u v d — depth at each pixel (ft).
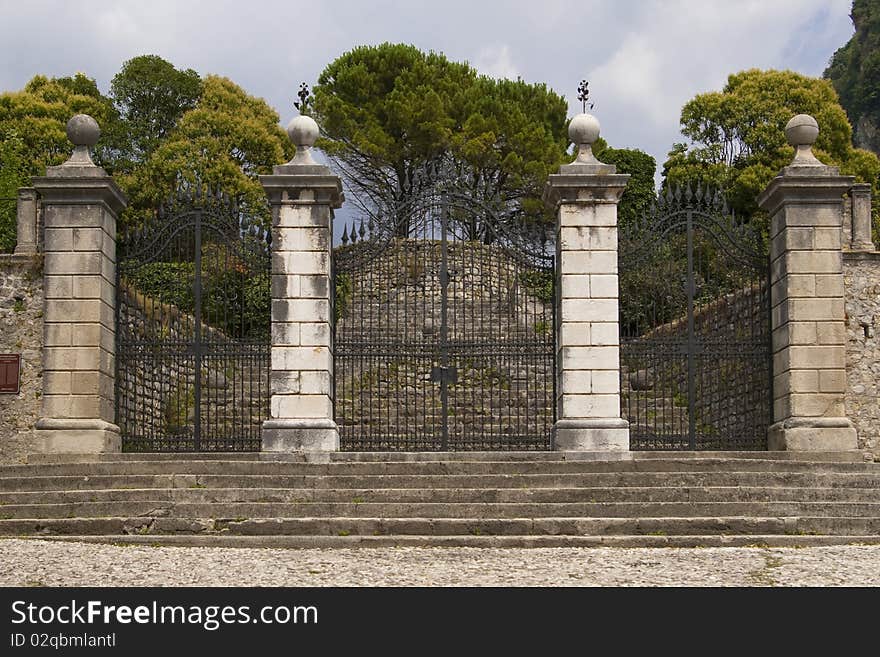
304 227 61.62
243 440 63.16
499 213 65.36
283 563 42.27
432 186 66.08
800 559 42.68
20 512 50.08
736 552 44.68
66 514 50.08
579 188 61.87
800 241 63.31
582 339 60.95
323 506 49.78
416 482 53.01
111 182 63.21
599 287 61.41
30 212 70.79
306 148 62.69
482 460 58.39
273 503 50.03
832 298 62.95
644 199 126.00
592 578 39.01
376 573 40.04
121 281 66.18
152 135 146.61
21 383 68.85
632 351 65.41
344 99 143.43
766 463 55.77
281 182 61.41
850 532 48.39
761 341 65.98
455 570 40.63
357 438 63.41
